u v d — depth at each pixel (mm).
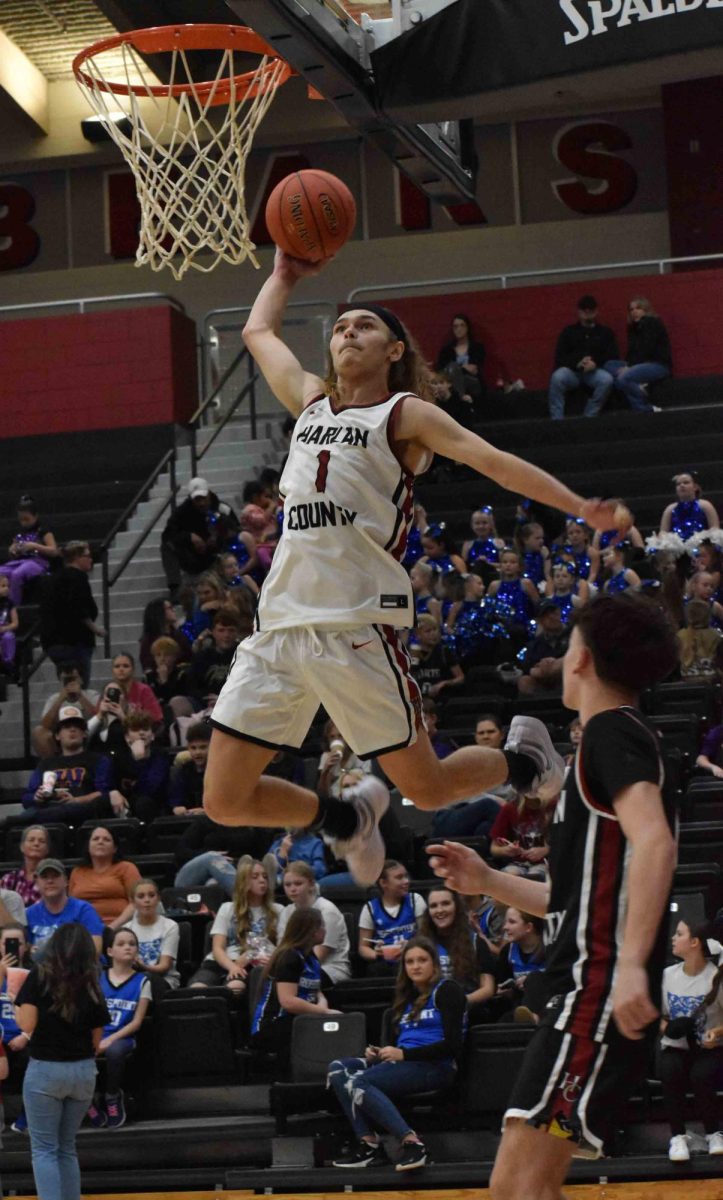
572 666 4020
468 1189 9422
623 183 27328
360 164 28047
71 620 16250
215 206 11211
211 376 23922
